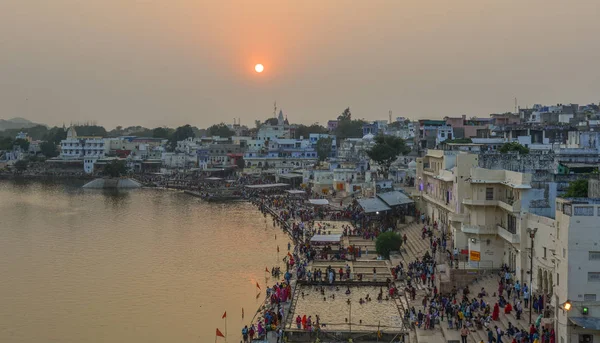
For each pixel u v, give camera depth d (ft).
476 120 562.25
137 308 231.30
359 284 248.11
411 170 500.74
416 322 191.31
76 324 213.46
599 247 148.77
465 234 243.81
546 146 338.13
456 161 254.47
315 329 190.29
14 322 215.31
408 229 337.11
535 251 189.06
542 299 174.91
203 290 255.09
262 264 299.79
